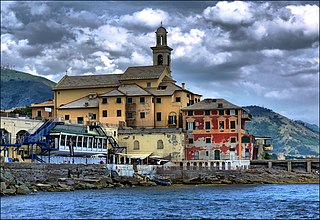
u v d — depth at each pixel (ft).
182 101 538.47
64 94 575.79
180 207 259.39
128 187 397.19
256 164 510.58
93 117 547.90
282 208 260.83
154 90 551.59
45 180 353.92
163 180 438.81
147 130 517.55
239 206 267.18
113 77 577.02
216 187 409.28
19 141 425.69
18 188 310.86
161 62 607.37
